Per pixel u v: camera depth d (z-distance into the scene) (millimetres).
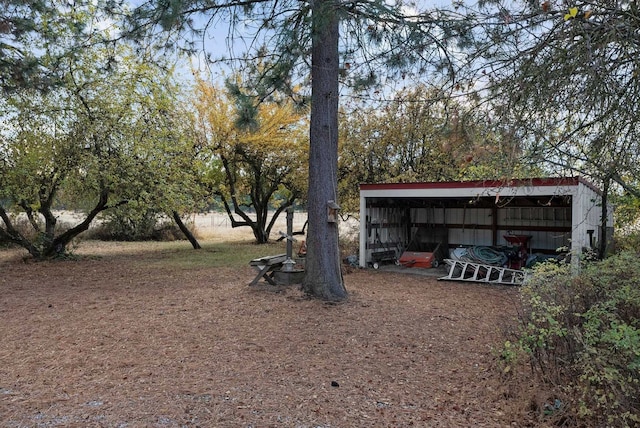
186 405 3473
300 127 15586
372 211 11391
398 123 13047
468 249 10305
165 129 12117
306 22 5586
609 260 4344
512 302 7137
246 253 14438
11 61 7961
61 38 9516
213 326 5707
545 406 3344
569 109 3207
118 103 11383
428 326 5754
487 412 3385
